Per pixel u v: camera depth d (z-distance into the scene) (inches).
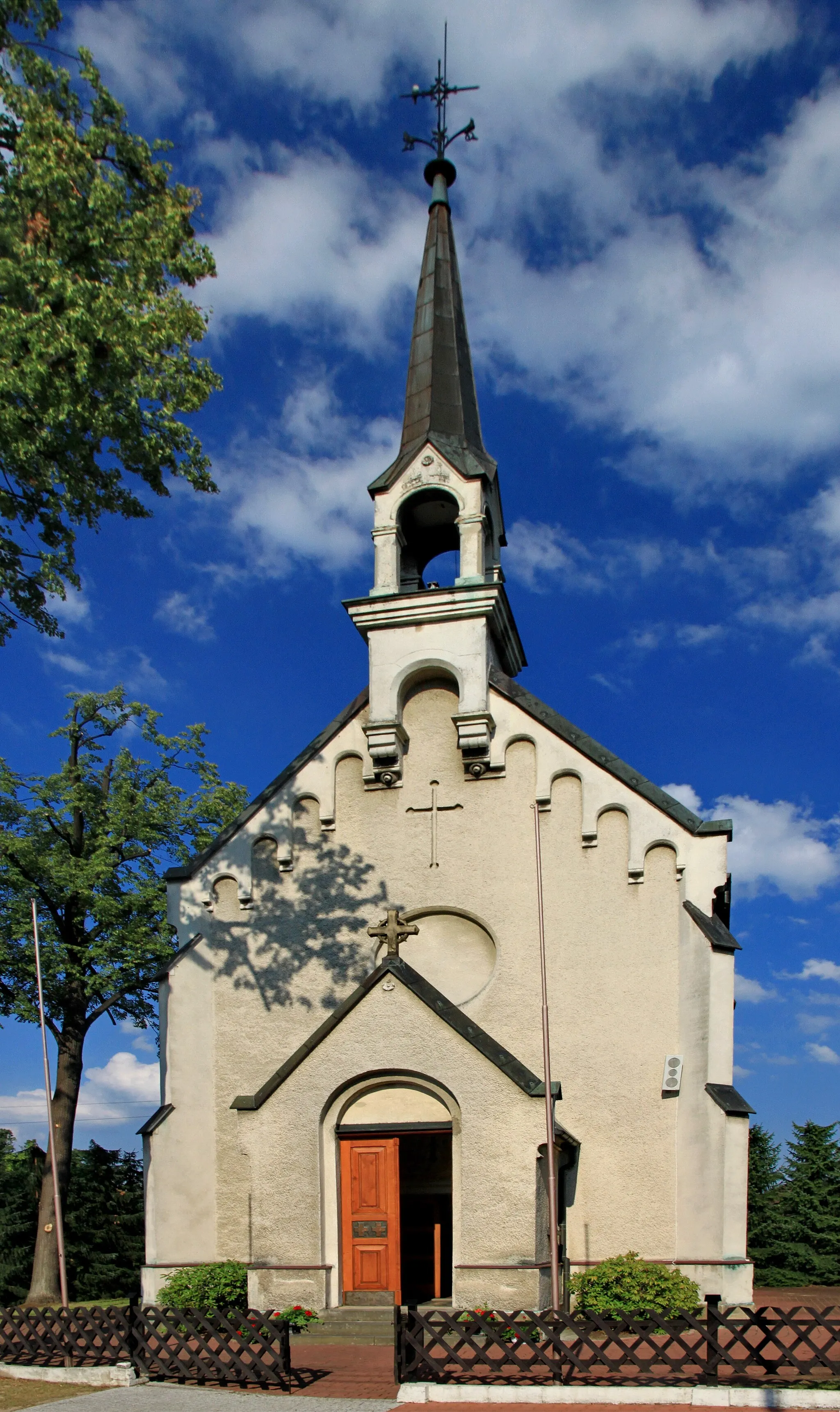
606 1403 488.1
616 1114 745.6
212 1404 504.4
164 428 679.7
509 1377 514.6
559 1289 669.9
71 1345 589.3
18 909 1219.2
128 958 1229.1
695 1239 700.0
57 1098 1257.4
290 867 860.0
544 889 808.3
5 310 594.6
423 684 882.1
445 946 824.9
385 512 914.7
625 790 809.5
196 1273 730.2
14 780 1295.5
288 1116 681.6
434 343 1019.3
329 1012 820.6
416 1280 837.8
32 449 617.3
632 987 770.2
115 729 1384.1
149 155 676.7
